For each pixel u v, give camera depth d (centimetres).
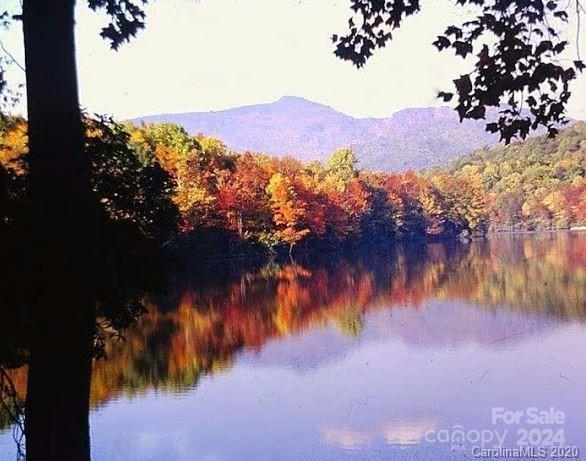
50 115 314
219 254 4784
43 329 314
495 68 400
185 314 2388
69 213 317
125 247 988
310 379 1449
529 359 1512
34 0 312
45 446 310
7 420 1070
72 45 321
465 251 5697
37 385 314
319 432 1089
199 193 4222
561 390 1258
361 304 2594
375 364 1560
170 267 1104
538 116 407
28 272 342
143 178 1126
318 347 1788
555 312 2123
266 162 6450
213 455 998
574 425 1070
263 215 5259
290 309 2498
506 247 5891
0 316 736
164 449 1026
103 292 934
